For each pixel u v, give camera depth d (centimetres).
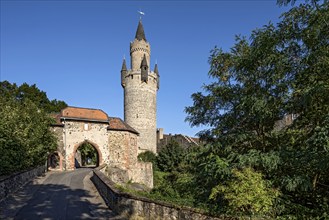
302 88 657
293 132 708
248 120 762
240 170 651
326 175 659
